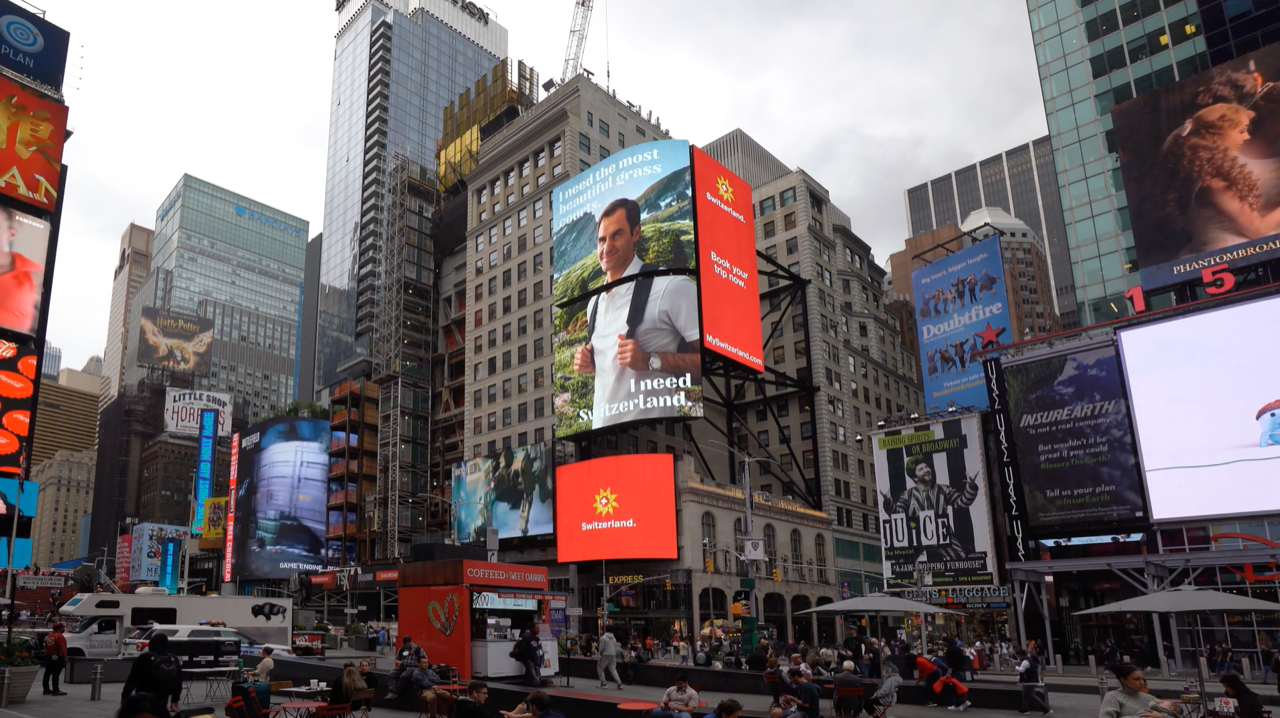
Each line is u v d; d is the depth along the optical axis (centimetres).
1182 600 2266
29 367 7119
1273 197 5941
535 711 1395
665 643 6925
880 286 11875
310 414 13388
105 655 3550
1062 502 5606
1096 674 4369
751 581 5966
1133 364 5466
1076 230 7894
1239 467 4975
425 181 12962
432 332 12012
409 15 19975
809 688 2023
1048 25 8500
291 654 3775
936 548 6191
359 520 10962
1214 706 1898
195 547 13850
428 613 3162
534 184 10081
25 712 2194
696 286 7712
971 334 7250
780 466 9162
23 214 7350
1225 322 5172
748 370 8406
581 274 8225
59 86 8156
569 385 8031
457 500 8788
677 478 7294
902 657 3678
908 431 6500
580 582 7631
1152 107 6600
